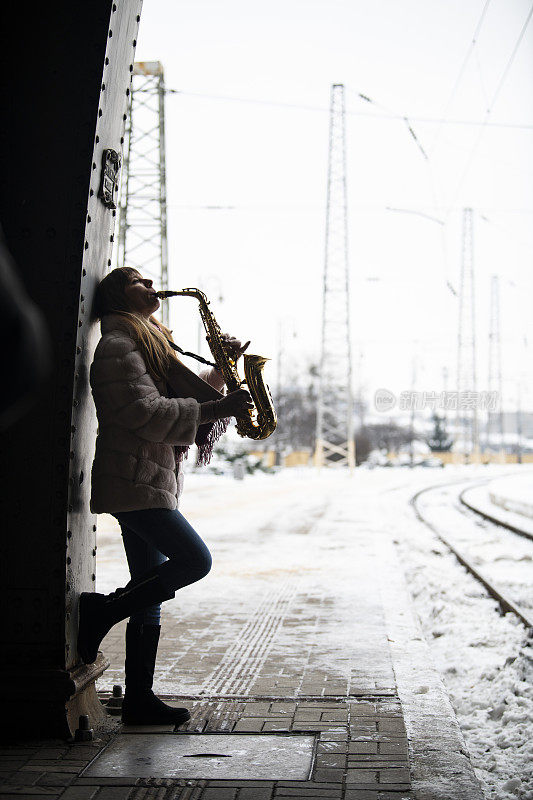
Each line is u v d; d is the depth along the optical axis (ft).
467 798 9.41
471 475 170.09
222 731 11.81
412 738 11.51
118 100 12.40
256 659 16.25
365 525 47.42
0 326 4.18
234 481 120.06
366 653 16.71
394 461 291.58
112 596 11.65
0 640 11.19
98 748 11.07
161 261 85.81
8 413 4.43
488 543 45.16
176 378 11.97
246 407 11.40
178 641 17.92
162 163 86.84
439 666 18.66
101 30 11.47
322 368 163.94
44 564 11.14
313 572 28.22
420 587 30.01
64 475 11.15
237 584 25.66
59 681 11.06
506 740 12.94
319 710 12.79
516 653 18.67
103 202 12.08
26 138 11.47
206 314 12.48
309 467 243.19
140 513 11.33
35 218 11.38
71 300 11.28
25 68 11.53
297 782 9.93
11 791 9.62
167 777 10.07
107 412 11.10
